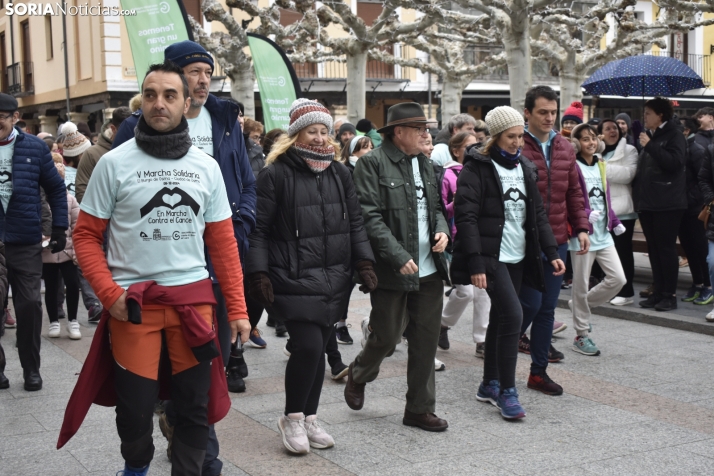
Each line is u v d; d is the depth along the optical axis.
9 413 4.83
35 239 5.32
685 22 12.75
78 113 25.20
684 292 8.69
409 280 4.30
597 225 6.38
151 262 2.94
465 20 13.05
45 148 5.44
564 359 6.17
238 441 4.29
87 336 7.17
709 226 7.05
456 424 4.61
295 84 10.64
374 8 25.92
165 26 7.19
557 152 5.43
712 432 4.45
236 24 12.75
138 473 3.07
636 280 9.73
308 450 4.05
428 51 18.30
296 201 3.97
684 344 6.64
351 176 4.33
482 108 30.00
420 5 11.74
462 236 4.65
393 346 4.50
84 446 4.21
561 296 8.47
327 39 13.45
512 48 10.83
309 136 4.00
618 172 7.89
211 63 3.74
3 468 3.89
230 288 3.14
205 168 3.06
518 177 4.81
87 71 23.84
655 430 4.48
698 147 7.99
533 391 5.30
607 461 3.99
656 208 7.53
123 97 22.77
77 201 5.96
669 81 9.64
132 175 2.92
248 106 13.76
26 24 28.86
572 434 4.42
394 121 4.43
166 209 2.94
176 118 2.98
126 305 2.85
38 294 5.34
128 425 2.94
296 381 4.01
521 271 4.87
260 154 6.77
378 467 3.90
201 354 2.95
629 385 5.43
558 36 15.09
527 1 10.27
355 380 4.66
